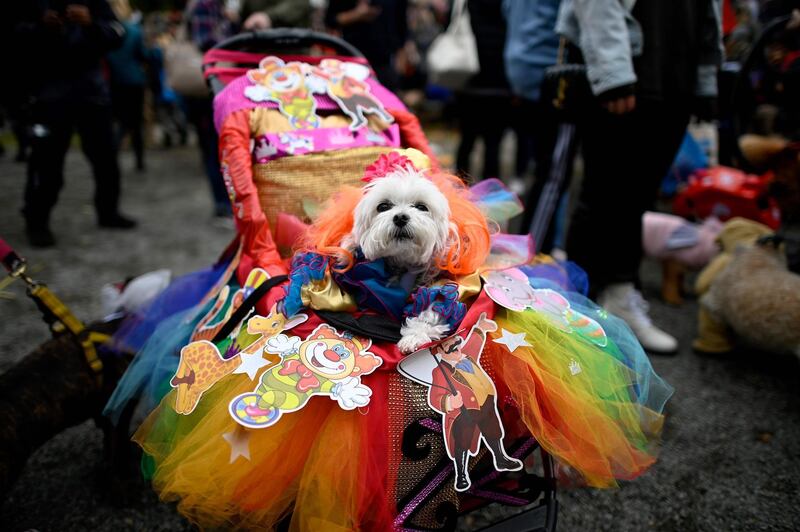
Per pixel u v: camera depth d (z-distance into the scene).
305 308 1.47
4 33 3.75
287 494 1.29
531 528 1.43
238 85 2.00
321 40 2.31
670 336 3.06
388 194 1.45
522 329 1.46
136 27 6.72
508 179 6.58
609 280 2.78
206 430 1.30
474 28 4.32
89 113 4.20
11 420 1.58
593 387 1.43
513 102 4.21
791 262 2.78
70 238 4.49
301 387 1.26
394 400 1.33
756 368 2.75
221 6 4.79
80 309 3.25
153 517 1.87
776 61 2.93
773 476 2.04
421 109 12.09
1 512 1.79
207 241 4.54
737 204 3.61
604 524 1.85
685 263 3.30
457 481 1.24
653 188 2.63
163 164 7.92
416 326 1.38
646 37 2.30
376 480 1.27
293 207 1.88
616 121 2.41
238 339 1.48
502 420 1.43
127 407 1.90
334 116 2.05
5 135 9.20
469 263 1.52
